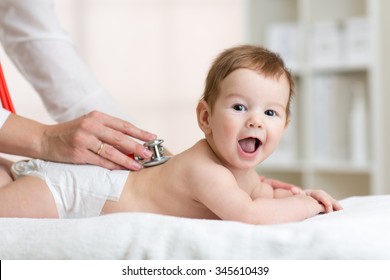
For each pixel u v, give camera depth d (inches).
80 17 179.9
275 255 33.8
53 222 39.8
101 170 49.6
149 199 47.5
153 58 183.8
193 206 46.6
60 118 64.4
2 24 65.7
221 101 46.1
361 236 33.7
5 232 39.3
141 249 35.5
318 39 134.3
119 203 47.9
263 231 34.5
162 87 184.4
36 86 65.3
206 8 182.9
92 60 181.5
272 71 46.2
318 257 33.1
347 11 138.8
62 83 64.0
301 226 35.5
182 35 183.8
